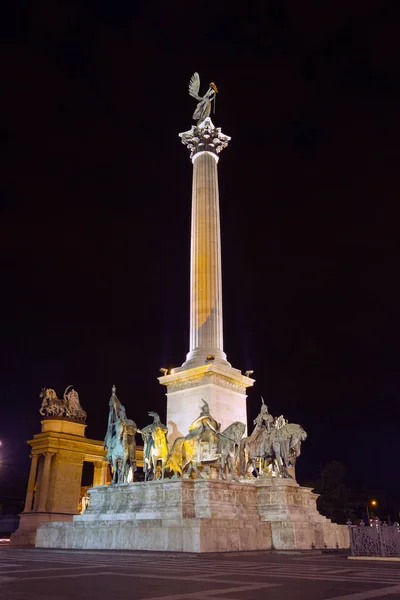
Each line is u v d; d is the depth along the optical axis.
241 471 30.09
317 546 27.48
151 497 26.86
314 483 68.50
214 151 44.19
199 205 41.41
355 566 17.55
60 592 11.05
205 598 10.09
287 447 31.12
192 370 34.66
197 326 37.25
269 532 26.58
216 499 25.84
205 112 46.09
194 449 28.27
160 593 10.84
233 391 35.34
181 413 34.69
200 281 38.47
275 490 28.45
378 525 23.02
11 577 14.02
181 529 23.47
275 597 10.22
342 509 64.94
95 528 27.33
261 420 31.62
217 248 40.03
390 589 11.51
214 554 21.64
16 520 70.81
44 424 53.47
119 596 10.40
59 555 23.12
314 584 12.43
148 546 24.45
